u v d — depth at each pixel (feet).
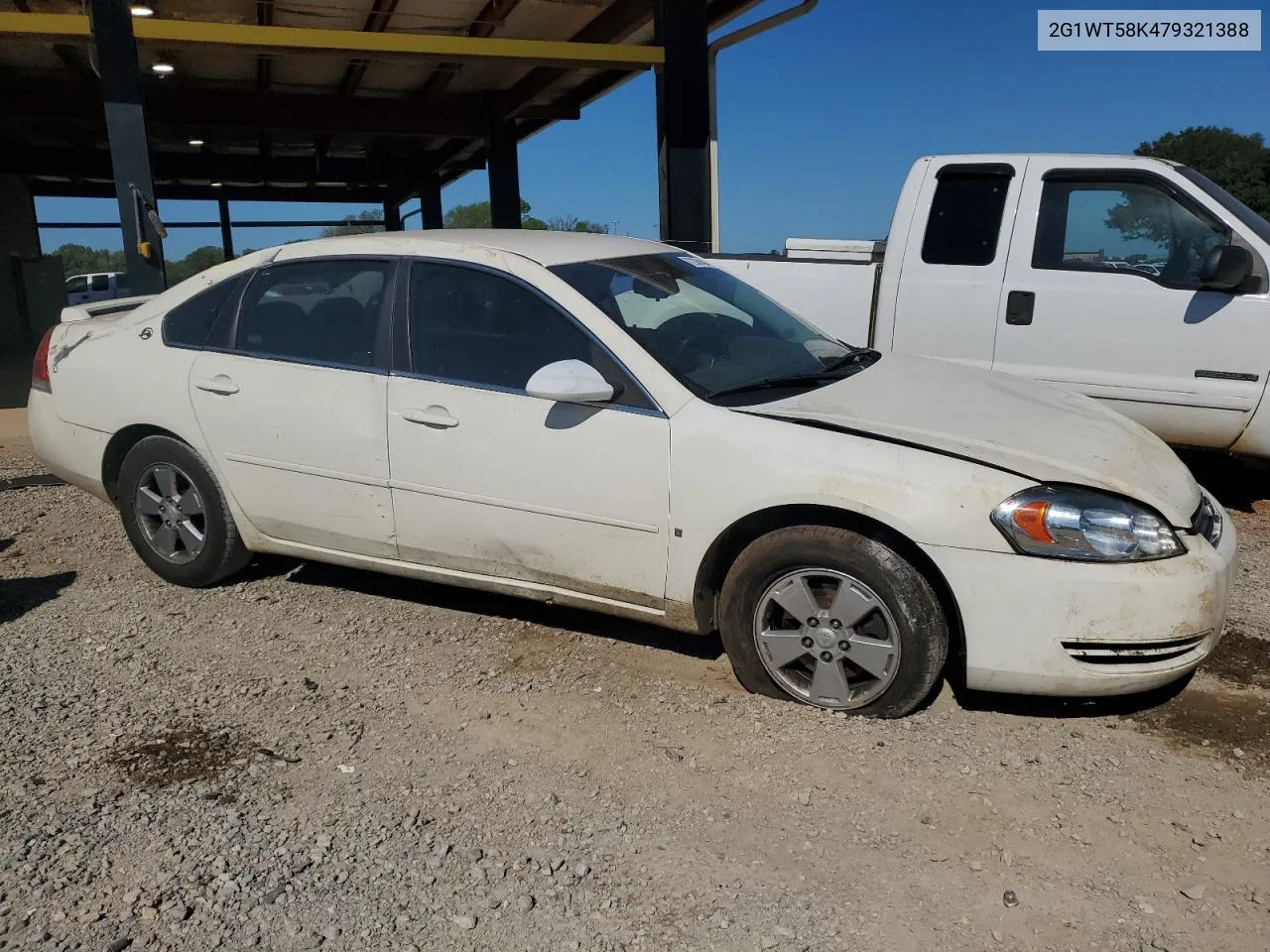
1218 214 19.20
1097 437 12.08
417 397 13.39
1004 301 20.52
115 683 12.88
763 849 9.39
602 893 8.80
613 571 12.55
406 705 12.28
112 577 16.76
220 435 14.94
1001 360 20.75
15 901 8.69
